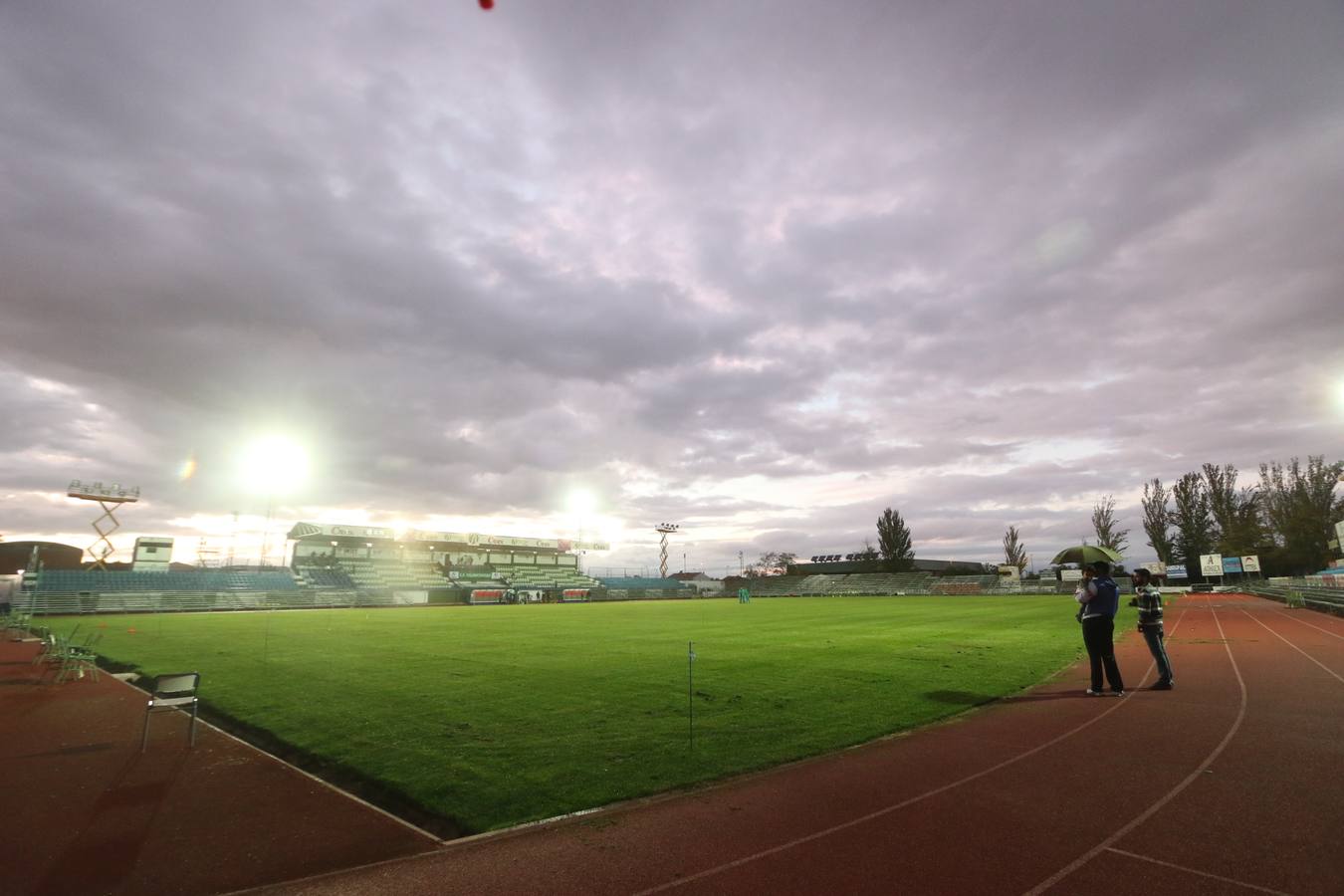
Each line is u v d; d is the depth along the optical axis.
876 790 6.66
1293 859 4.84
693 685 13.46
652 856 5.23
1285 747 7.83
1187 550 84.06
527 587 89.25
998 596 71.62
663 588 102.44
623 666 16.56
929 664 15.88
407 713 11.09
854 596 86.81
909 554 107.69
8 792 7.20
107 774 7.93
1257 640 19.47
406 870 5.11
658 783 7.16
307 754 8.89
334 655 19.42
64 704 12.49
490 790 7.08
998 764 7.46
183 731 10.17
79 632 29.23
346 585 76.19
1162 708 10.12
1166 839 5.25
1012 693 11.96
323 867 5.23
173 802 6.86
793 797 6.53
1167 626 25.14
